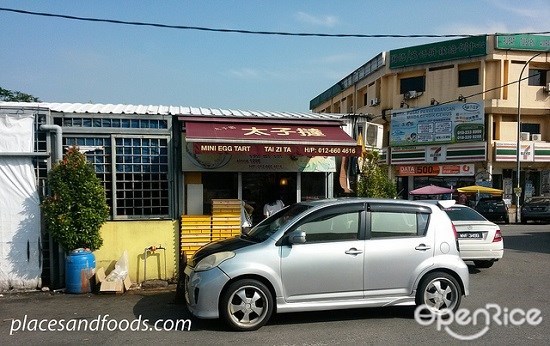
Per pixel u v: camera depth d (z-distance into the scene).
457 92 27.19
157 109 9.62
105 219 8.12
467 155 26.50
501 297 7.58
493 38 26.12
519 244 14.84
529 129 27.14
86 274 7.85
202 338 5.50
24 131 8.05
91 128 8.51
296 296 5.88
